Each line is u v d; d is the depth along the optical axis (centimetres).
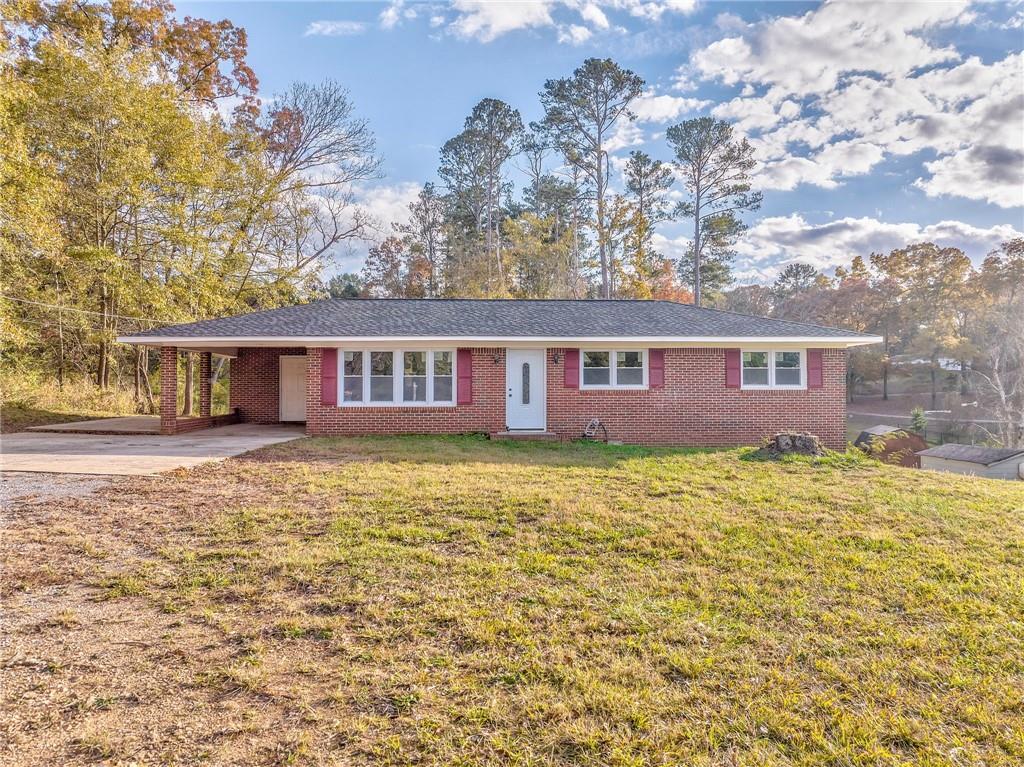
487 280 3597
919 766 247
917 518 630
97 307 2050
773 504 687
